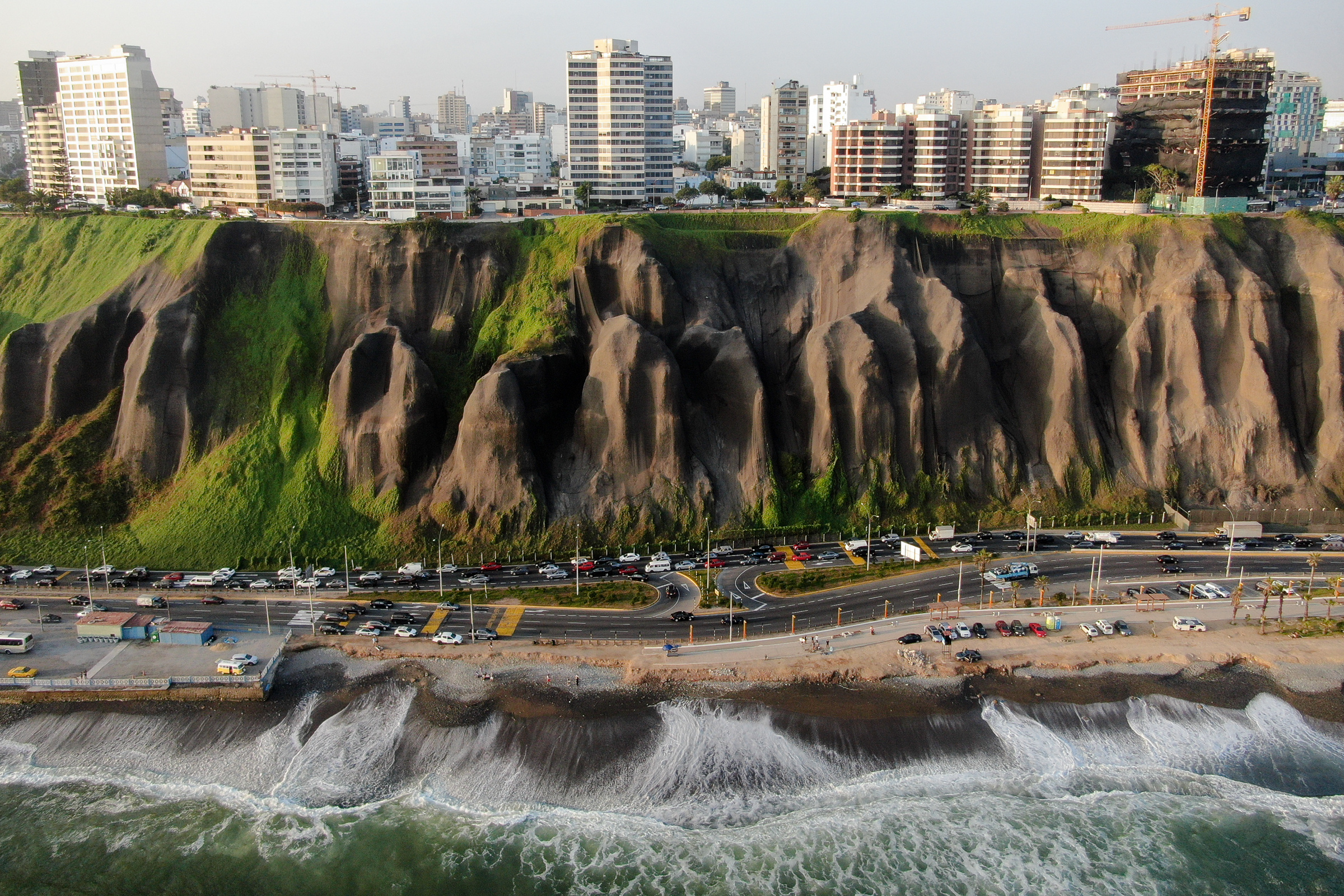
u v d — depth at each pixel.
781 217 165.38
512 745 87.81
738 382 137.00
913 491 136.12
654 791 82.81
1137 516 135.00
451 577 119.88
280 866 75.94
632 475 131.50
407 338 142.12
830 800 82.56
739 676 97.00
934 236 155.38
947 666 98.44
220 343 141.62
